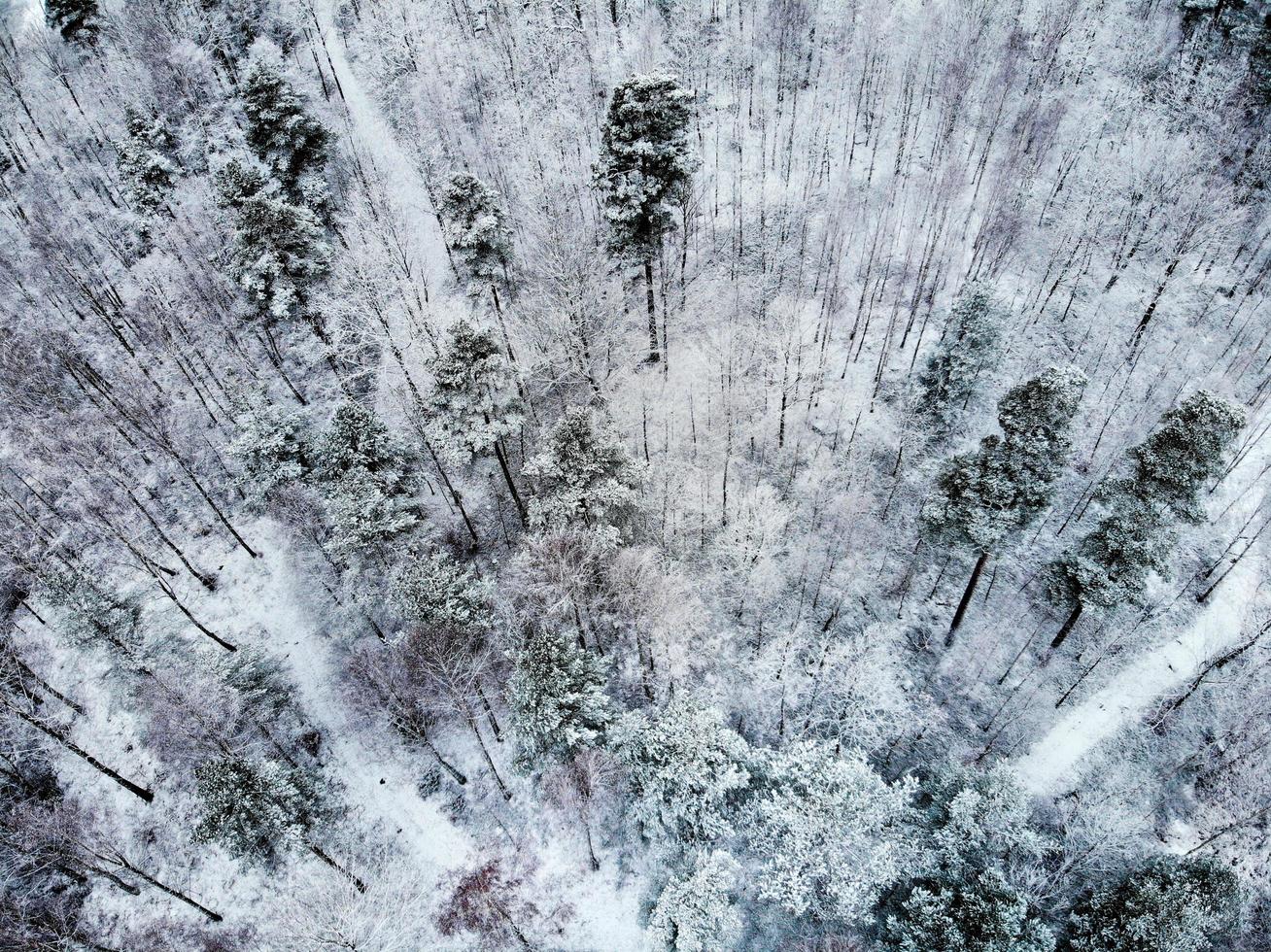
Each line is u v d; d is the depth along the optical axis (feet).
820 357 135.74
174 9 196.54
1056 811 102.01
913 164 157.69
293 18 189.98
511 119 166.71
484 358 101.91
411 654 107.76
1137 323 138.10
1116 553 92.38
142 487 140.87
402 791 111.14
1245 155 148.25
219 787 95.71
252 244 129.18
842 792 93.76
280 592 129.49
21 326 157.69
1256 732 104.68
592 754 98.78
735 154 163.12
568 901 101.40
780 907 96.68
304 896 102.22
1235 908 87.51
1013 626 114.83
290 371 151.43
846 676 112.57
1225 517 120.88
